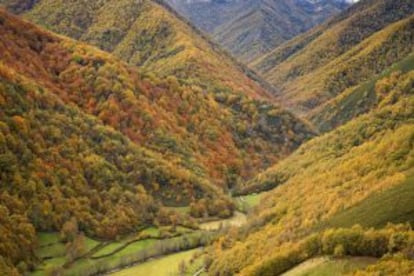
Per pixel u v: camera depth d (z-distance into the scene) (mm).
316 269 143875
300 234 176375
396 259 126875
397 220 146875
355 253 140625
